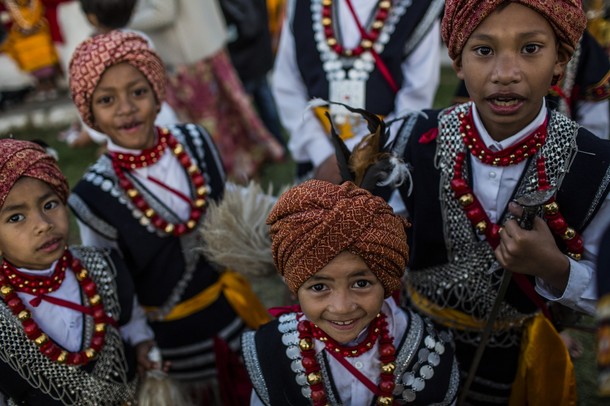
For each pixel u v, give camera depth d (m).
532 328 1.71
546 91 1.38
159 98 2.02
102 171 2.01
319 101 1.54
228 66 3.81
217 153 2.17
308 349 1.49
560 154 1.47
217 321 2.16
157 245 2.02
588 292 1.50
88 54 1.88
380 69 2.22
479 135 1.53
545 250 1.42
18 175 1.52
